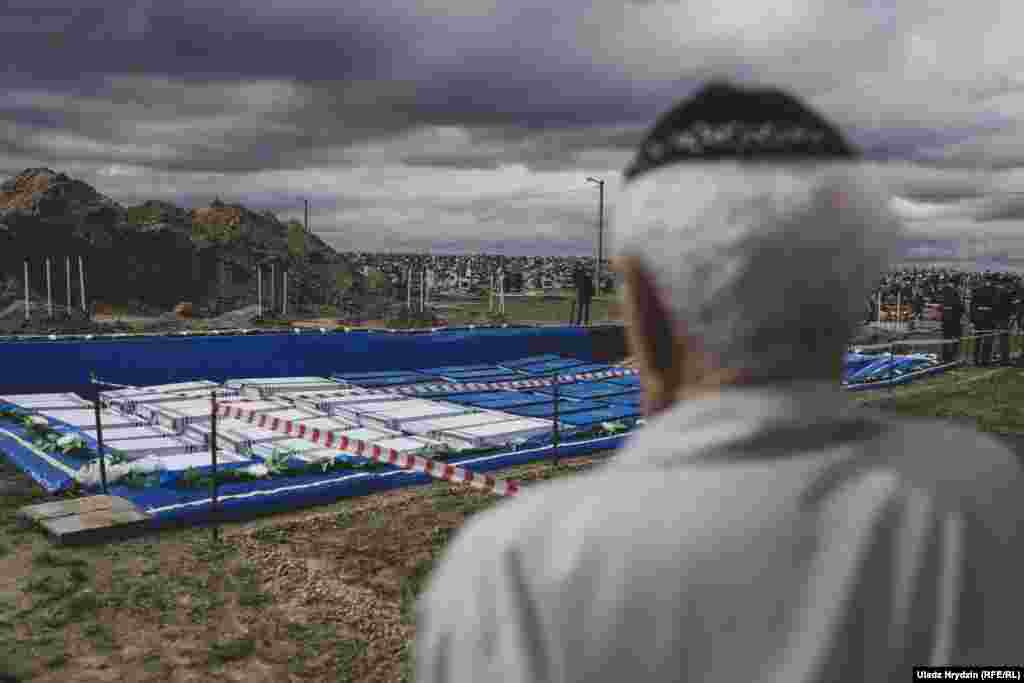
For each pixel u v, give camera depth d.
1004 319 20.47
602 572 0.58
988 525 0.63
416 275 46.62
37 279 29.36
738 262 0.60
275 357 15.23
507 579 0.59
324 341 15.87
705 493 0.60
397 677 4.64
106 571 5.96
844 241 0.62
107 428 10.29
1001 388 16.12
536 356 18.86
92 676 4.51
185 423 10.48
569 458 10.10
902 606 0.59
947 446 0.69
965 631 0.60
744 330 0.62
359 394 13.60
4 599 5.41
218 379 14.52
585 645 0.58
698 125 0.64
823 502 0.60
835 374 0.68
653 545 0.58
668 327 0.68
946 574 0.60
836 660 0.57
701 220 0.61
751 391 0.64
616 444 10.70
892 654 0.58
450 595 0.62
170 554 6.34
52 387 12.76
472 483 6.03
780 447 0.63
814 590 0.58
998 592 0.62
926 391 15.72
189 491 7.72
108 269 31.06
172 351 14.02
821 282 0.61
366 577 6.02
